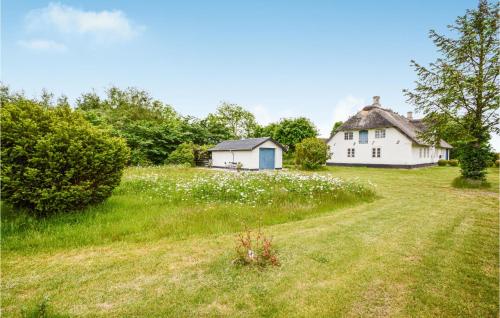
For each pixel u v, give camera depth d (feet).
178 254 16.79
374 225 23.43
